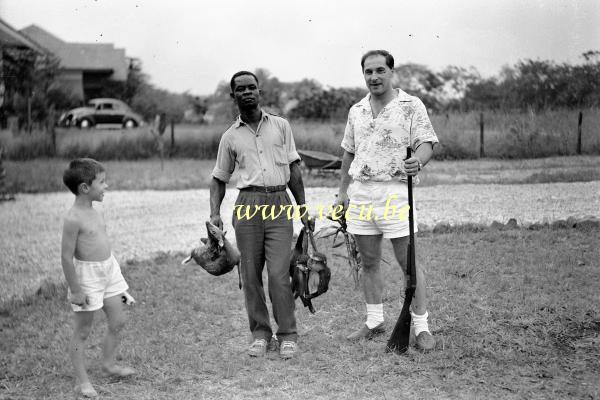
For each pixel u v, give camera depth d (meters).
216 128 12.81
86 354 4.23
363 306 4.97
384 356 3.96
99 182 3.56
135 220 8.83
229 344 4.36
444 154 10.77
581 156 9.77
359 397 3.41
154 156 12.62
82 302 3.48
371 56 3.98
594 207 8.06
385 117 3.99
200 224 8.56
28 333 4.71
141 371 3.88
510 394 3.37
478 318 4.47
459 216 7.93
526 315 4.48
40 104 12.10
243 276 4.14
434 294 5.00
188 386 3.66
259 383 3.63
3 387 3.76
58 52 12.09
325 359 3.97
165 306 5.18
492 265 5.70
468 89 10.66
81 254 3.52
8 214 9.78
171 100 12.63
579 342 4.04
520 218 7.70
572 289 5.00
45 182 11.99
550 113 9.99
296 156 4.25
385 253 6.38
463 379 3.57
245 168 4.11
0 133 11.90
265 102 12.23
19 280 6.39
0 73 11.87
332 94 12.26
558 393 3.36
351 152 4.31
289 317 4.13
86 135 12.33
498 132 10.44
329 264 6.14
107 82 12.37
